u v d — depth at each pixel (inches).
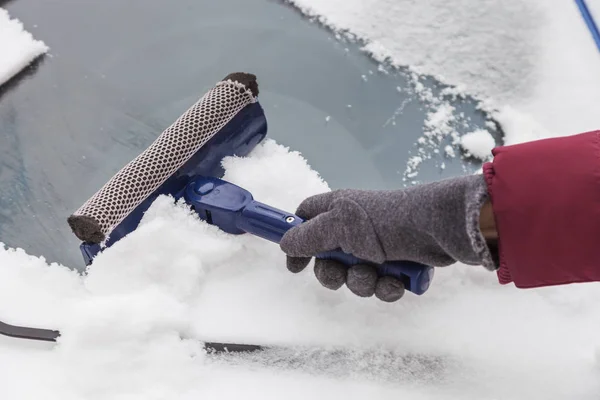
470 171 40.1
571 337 33.0
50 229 38.7
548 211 23.2
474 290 34.8
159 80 44.8
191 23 47.4
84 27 47.3
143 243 34.2
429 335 33.4
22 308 34.8
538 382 31.7
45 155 41.6
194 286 34.8
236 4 48.1
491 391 31.7
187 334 33.8
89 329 32.6
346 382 32.4
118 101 43.8
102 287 34.2
